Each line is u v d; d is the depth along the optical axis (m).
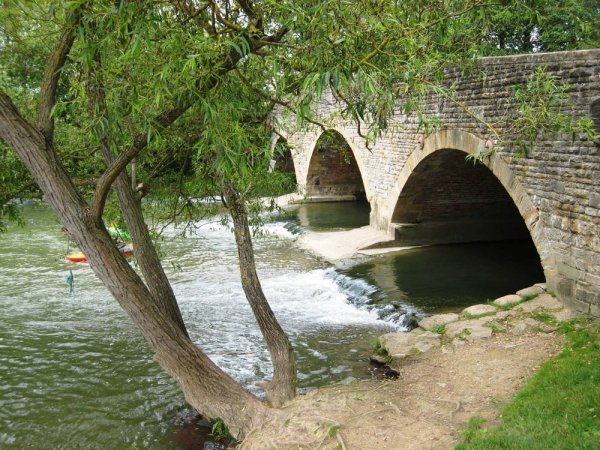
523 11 5.98
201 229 23.27
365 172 20.02
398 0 5.10
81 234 6.26
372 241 18.48
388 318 12.05
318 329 11.77
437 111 13.36
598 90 8.24
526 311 9.80
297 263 17.50
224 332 11.94
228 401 7.21
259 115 6.61
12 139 5.87
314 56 4.47
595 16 15.31
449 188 17.28
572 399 6.30
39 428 8.28
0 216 11.21
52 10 5.30
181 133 8.33
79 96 5.87
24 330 12.30
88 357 10.83
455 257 16.97
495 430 5.98
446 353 9.02
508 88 10.38
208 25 5.21
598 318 8.90
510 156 10.69
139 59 4.92
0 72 9.34
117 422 8.36
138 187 8.91
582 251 9.18
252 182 7.52
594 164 8.74
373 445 6.20
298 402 7.36
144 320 6.73
